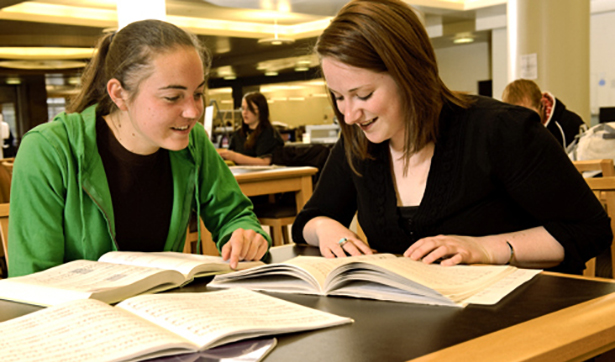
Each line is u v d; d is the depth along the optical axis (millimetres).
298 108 17578
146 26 1319
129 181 1484
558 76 6227
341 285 1022
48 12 8516
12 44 9766
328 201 1640
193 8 8938
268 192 3459
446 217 1422
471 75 11969
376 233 1526
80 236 1444
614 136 3246
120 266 1174
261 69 15102
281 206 3895
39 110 15578
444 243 1206
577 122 4379
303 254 1424
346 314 872
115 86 1317
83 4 8492
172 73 1264
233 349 724
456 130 1410
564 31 6191
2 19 8117
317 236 1499
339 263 1099
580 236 1293
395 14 1265
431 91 1319
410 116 1327
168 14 9500
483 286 965
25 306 1010
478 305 875
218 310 841
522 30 6340
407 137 1377
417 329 780
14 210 1383
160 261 1232
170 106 1289
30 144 1409
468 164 1392
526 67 6336
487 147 1371
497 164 1369
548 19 6207
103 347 705
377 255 1179
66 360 678
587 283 964
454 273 1054
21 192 1385
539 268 1313
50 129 1424
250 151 5453
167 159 1572
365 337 759
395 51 1242
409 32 1271
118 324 769
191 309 834
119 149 1467
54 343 728
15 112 15516
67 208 1415
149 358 694
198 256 1335
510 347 684
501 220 1418
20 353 704
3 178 3037
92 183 1422
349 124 1423
